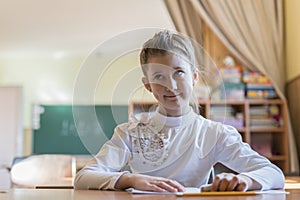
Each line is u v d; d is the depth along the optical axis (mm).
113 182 903
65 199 721
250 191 821
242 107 3123
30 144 5859
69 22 4598
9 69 6164
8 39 5234
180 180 985
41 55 6102
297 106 2785
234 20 2938
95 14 4332
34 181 2861
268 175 897
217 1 2891
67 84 6070
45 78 6105
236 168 1017
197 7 2871
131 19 4508
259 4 2963
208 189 817
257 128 3057
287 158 2895
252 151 1041
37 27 4762
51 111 5941
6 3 3969
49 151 5812
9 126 5398
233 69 3078
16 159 3338
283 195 777
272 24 2977
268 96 3070
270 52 2992
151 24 4668
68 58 6129
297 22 2719
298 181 1300
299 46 2691
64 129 5863
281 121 3029
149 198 728
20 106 5453
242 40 2957
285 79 3020
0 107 5438
